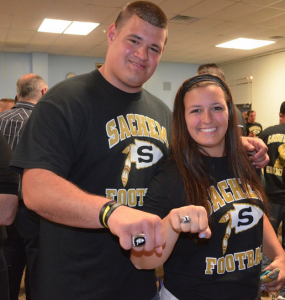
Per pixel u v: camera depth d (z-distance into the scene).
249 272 1.11
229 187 1.14
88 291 1.11
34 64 8.91
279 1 5.05
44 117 1.02
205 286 1.07
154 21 1.14
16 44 7.95
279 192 3.01
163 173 1.13
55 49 8.55
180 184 1.09
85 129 1.10
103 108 1.15
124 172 1.15
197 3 5.13
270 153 3.11
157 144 1.25
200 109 1.12
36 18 5.84
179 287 1.10
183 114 1.17
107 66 1.21
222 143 1.19
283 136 3.06
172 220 0.81
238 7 5.33
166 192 1.08
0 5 5.16
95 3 5.07
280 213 3.06
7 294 1.32
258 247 1.15
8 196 1.23
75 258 1.11
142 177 1.19
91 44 7.92
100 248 1.12
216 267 1.06
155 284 1.28
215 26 6.41
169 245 0.96
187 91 1.15
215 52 8.95
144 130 1.23
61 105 1.06
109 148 1.13
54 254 1.13
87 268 1.11
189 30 6.70
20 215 1.77
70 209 0.81
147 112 1.28
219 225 1.08
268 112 9.09
